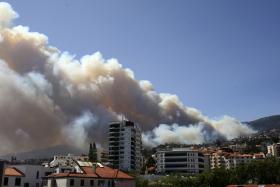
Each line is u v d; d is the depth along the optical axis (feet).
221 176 574.97
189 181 571.69
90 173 365.40
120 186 368.27
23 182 379.35
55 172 416.46
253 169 589.32
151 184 546.26
